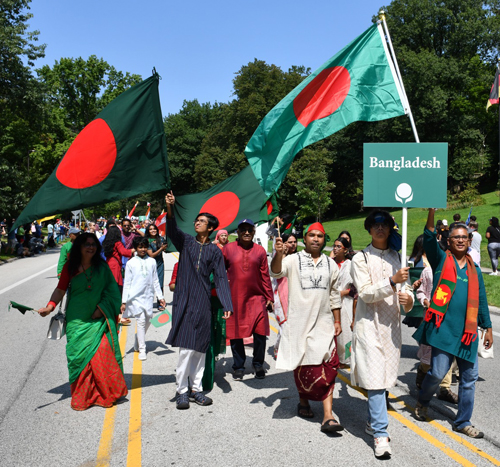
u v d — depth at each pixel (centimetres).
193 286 474
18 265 2111
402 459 349
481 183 4897
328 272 425
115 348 477
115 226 821
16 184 2809
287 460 349
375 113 553
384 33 557
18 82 2748
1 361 627
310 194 3331
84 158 511
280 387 526
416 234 2634
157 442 384
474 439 385
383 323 378
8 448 374
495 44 4562
